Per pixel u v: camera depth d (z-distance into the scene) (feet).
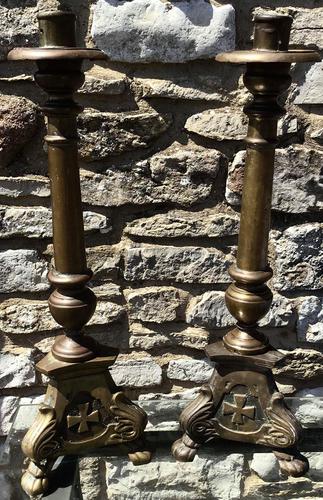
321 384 5.54
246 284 3.65
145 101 4.89
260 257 3.61
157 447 4.19
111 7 4.60
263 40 3.17
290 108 4.98
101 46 4.70
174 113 4.94
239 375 3.81
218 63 4.83
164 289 5.23
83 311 3.57
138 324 5.30
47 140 3.28
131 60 4.74
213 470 4.21
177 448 4.08
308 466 4.01
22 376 5.31
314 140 5.05
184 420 3.93
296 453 4.01
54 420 3.66
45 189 4.97
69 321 3.58
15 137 4.82
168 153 4.98
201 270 5.20
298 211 5.14
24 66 4.75
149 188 5.02
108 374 3.76
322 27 4.78
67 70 3.14
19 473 3.88
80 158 4.92
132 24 4.64
